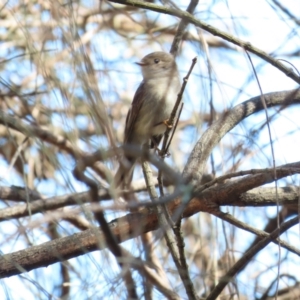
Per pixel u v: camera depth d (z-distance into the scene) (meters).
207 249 10.89
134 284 6.27
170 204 7.77
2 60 9.90
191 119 12.09
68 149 6.79
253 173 7.60
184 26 10.05
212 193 8.48
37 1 7.06
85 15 7.82
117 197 5.64
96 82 5.77
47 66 6.11
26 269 7.58
